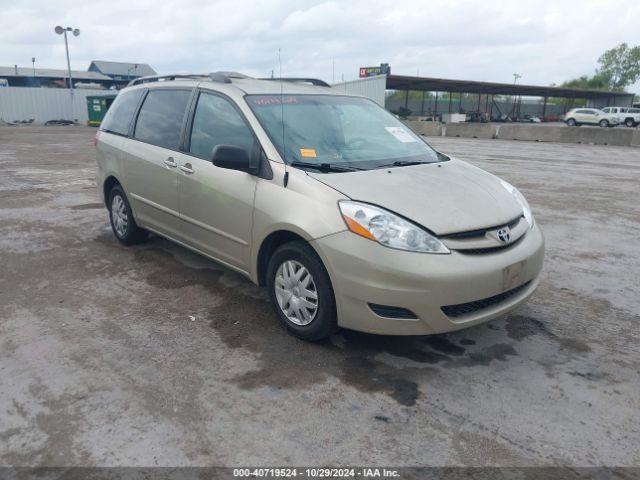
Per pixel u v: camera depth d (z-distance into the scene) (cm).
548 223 727
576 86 10512
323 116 434
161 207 486
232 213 398
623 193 971
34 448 256
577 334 384
